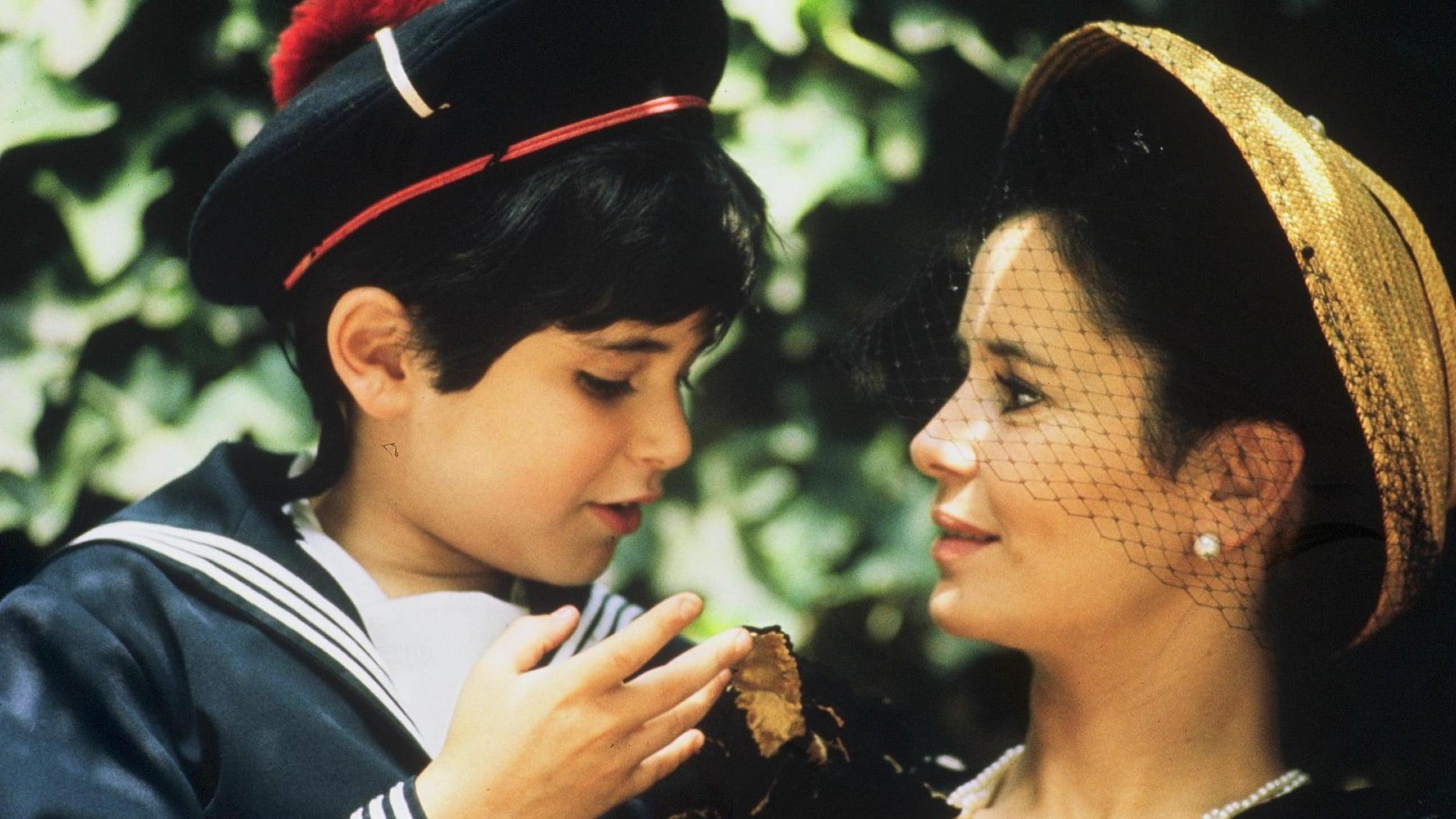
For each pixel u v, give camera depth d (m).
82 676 3.21
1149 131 3.16
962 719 5.27
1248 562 3.01
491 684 2.97
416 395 3.44
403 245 3.37
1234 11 5.14
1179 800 3.04
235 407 4.81
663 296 3.30
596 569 3.53
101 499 4.92
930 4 4.90
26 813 2.97
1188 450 2.95
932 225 4.66
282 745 3.26
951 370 3.61
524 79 3.33
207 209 3.52
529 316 3.29
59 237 4.80
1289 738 3.17
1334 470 2.95
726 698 3.45
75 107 4.66
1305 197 2.83
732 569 5.00
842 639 5.27
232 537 3.49
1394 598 3.00
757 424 5.14
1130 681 3.06
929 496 5.05
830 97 4.86
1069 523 2.98
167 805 3.10
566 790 2.92
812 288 5.06
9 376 4.69
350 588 3.52
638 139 3.38
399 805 2.92
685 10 3.48
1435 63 5.27
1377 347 2.80
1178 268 2.93
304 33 3.58
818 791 3.39
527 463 3.37
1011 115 3.46
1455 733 3.27
